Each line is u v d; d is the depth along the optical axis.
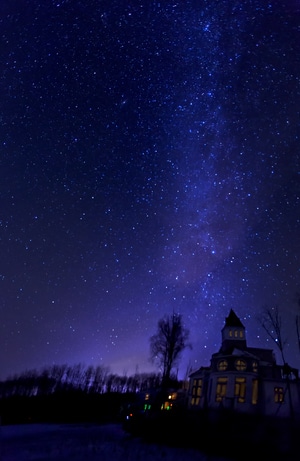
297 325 36.12
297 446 18.08
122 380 84.44
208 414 26.30
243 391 36.22
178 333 47.00
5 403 52.12
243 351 40.47
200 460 17.33
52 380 75.31
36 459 17.05
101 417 53.81
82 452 19.39
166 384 45.28
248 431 21.53
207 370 42.62
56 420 47.06
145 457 18.17
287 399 35.41
